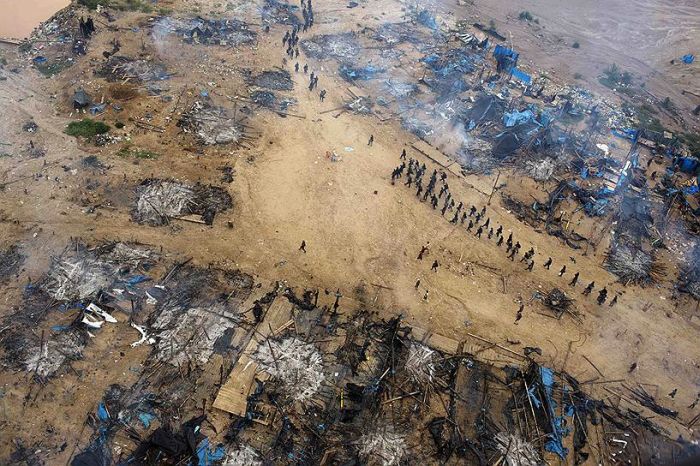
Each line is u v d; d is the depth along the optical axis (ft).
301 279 115.85
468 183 150.51
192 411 89.71
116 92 159.84
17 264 109.40
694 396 105.40
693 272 133.28
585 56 234.99
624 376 106.93
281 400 92.79
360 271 120.16
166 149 143.74
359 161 152.25
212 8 216.95
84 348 96.63
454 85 187.73
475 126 171.01
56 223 119.03
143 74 169.78
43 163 133.18
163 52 182.91
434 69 201.46
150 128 149.69
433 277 121.70
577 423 96.53
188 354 97.45
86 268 109.81
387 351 102.83
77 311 102.63
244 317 105.40
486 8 264.93
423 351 104.01
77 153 137.59
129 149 141.49
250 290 111.34
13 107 149.38
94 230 118.83
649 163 167.32
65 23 188.65
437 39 224.12
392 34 222.28
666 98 210.79
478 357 105.09
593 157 165.68
